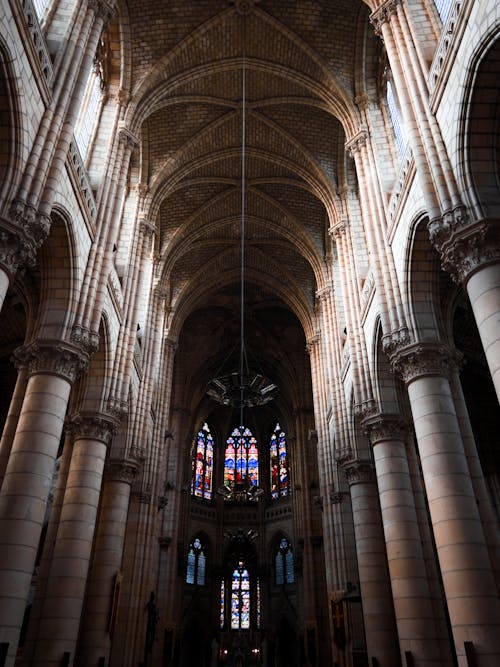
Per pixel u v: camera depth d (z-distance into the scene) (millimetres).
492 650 10062
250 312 39312
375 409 17188
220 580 45469
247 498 27156
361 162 19078
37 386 12602
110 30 19859
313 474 38219
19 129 10555
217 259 33344
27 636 13250
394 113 18672
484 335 9672
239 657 39719
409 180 14000
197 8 20141
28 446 11844
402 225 14758
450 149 11484
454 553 11031
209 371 43344
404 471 15977
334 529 24906
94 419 16328
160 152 24703
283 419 48875
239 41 21453
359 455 20266
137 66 20328
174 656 35125
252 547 46250
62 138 12055
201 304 36188
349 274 22312
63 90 12461
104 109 19078
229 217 30531
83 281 14570
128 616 21453
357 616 21688
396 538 14859
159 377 28531
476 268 10070
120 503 19609
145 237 22969
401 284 14734
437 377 13047
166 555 33156
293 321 40062
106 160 17516
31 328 15531
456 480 11688
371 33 20062
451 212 10781
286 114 24547
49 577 13867
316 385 30531
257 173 28094
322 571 34281
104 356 17359
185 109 24016
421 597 13875
